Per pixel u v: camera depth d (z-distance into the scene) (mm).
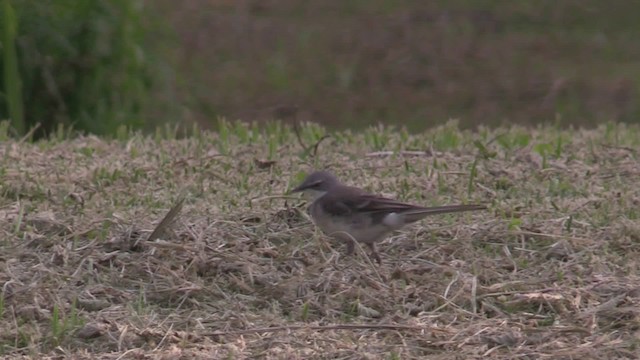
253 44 30031
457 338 9578
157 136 17094
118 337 9562
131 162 14906
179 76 24297
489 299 10352
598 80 28297
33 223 11914
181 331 9727
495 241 11789
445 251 11484
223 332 9680
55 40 20219
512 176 14336
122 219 12094
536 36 30531
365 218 11039
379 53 29734
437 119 26656
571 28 30953
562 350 9297
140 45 21281
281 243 11711
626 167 14852
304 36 30578
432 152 15625
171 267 10977
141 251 11305
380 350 9359
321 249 11367
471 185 13633
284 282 10547
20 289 10383
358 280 10688
